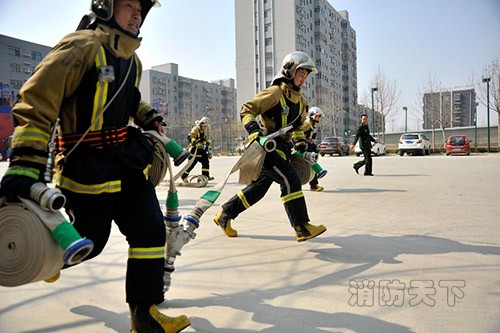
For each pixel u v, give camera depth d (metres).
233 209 4.66
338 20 89.69
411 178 11.30
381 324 2.50
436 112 57.62
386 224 5.27
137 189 2.32
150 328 2.23
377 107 56.62
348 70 93.50
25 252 1.77
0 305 2.87
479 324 2.47
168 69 106.00
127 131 2.35
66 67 1.94
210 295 3.00
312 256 3.93
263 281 3.27
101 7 2.09
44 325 2.56
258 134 3.81
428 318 2.56
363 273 3.42
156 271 2.27
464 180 10.48
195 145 10.45
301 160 4.70
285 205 4.21
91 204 2.16
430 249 4.08
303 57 4.14
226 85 136.50
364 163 12.32
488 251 3.98
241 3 75.44
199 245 4.38
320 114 8.68
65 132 2.16
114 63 2.14
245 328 2.47
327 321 2.55
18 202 1.81
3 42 66.81
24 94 1.87
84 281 3.34
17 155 1.80
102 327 2.53
